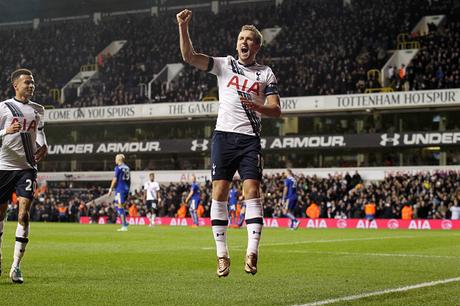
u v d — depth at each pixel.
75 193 45.16
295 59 45.59
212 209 6.73
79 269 9.34
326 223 32.72
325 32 47.19
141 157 46.69
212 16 52.66
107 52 54.44
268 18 50.84
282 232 23.73
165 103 44.22
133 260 10.88
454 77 39.09
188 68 48.16
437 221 30.75
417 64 41.34
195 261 10.68
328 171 40.66
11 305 5.99
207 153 45.12
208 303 6.18
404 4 47.56
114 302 6.22
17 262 7.67
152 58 51.19
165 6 57.06
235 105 6.71
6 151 7.90
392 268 9.69
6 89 53.44
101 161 47.41
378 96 39.41
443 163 39.69
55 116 46.91
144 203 39.12
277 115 6.66
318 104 40.81
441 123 40.31
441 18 46.38
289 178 26.61
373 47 44.78
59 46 55.59
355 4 48.81
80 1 58.75
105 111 45.62
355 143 40.28
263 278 8.30
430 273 8.98
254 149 6.68
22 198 7.80
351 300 6.34
